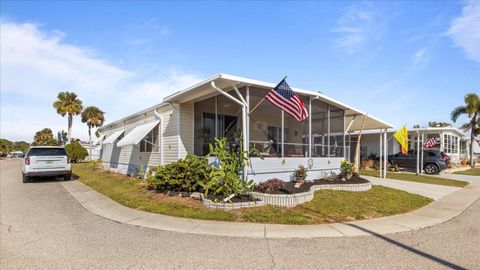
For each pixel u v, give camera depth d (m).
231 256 4.36
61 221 6.36
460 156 33.25
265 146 10.86
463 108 27.81
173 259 4.22
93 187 11.58
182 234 5.45
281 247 4.78
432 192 11.61
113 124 20.36
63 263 4.05
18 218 6.62
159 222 6.30
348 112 14.58
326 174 12.44
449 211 8.07
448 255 4.51
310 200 8.46
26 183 13.15
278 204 7.76
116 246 4.76
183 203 8.01
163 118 13.02
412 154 21.98
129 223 6.22
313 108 13.07
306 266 4.01
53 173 13.39
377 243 5.06
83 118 44.16
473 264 4.16
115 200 8.73
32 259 4.20
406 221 6.80
